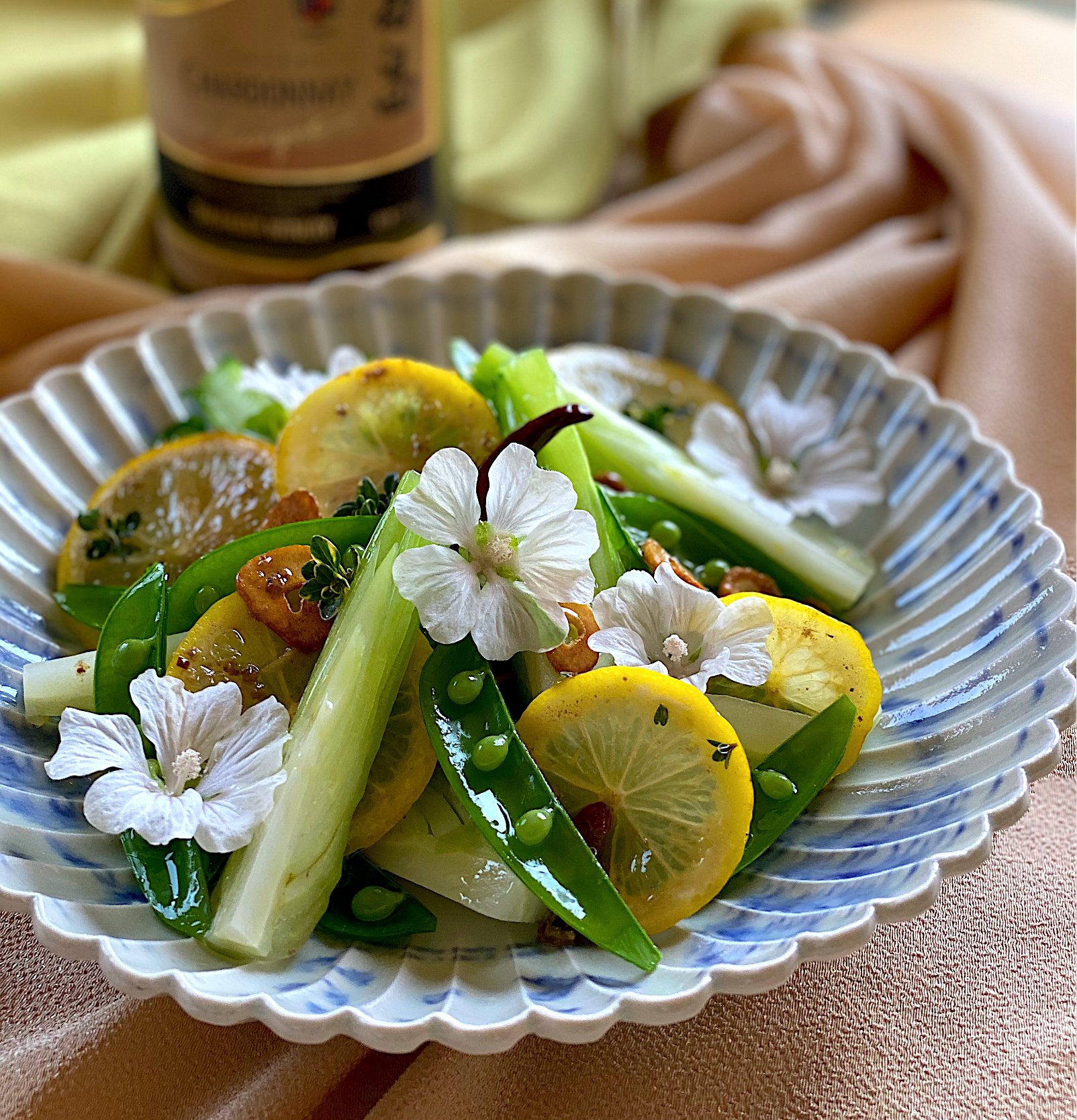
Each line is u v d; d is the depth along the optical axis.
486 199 0.46
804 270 0.37
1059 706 0.20
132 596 0.22
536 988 0.19
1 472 0.26
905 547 0.27
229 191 0.36
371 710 0.20
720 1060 0.20
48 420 0.27
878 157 0.43
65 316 0.36
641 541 0.25
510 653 0.20
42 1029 0.21
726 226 0.43
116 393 0.29
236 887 0.19
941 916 0.22
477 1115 0.20
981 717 0.22
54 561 0.26
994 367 0.33
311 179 0.36
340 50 0.34
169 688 0.20
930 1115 0.20
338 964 0.19
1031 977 0.22
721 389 0.31
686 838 0.20
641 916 0.20
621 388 0.29
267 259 0.37
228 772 0.20
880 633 0.26
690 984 0.18
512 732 0.20
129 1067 0.20
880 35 0.56
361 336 0.31
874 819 0.21
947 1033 0.21
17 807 0.20
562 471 0.23
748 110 0.45
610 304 0.32
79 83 0.44
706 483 0.26
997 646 0.23
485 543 0.20
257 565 0.22
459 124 0.48
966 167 0.40
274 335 0.31
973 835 0.19
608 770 0.20
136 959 0.18
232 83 0.34
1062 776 0.25
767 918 0.19
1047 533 0.24
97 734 0.20
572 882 0.19
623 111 0.49
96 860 0.20
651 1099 0.20
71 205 0.40
